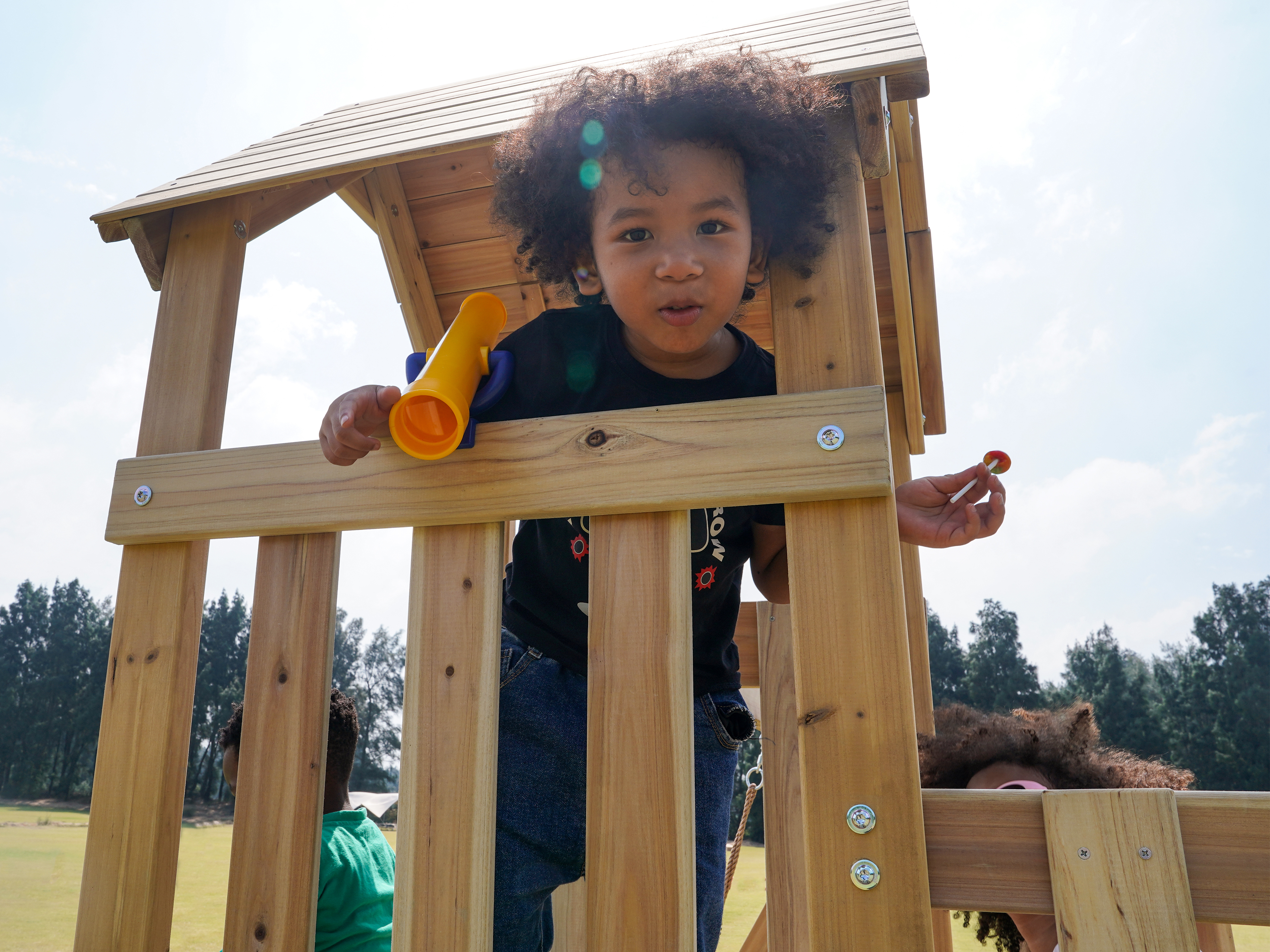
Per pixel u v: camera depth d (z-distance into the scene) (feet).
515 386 3.90
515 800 3.68
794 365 3.17
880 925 2.52
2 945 18.24
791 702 5.85
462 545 3.25
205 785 99.66
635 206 3.37
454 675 3.13
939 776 4.51
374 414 3.21
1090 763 4.45
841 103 3.43
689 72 3.47
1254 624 119.55
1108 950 2.43
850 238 3.29
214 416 4.09
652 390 3.85
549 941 4.57
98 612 129.29
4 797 110.32
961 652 130.31
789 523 2.93
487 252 7.19
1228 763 114.32
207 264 4.27
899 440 7.24
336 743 6.91
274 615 3.48
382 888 5.96
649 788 2.81
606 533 3.10
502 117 4.29
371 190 6.96
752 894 21.26
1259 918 2.40
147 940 3.35
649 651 2.94
